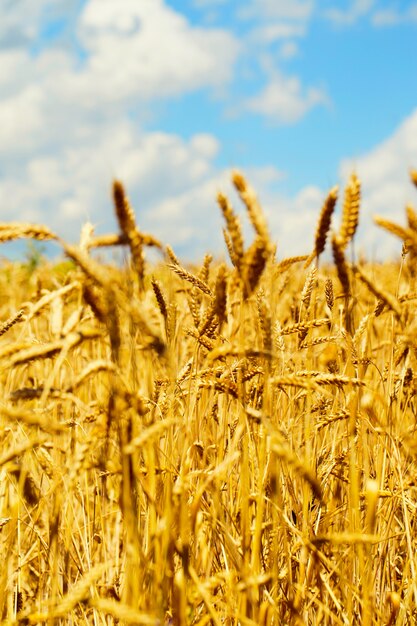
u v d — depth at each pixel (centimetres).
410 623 180
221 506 175
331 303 186
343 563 178
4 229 136
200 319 179
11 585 172
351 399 174
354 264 160
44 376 212
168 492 159
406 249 180
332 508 185
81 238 147
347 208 159
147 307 194
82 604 169
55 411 170
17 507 171
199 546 176
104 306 146
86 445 144
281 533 179
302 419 196
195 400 179
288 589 174
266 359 154
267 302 153
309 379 157
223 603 166
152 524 161
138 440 141
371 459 195
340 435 195
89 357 218
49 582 175
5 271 441
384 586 184
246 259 152
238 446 182
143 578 151
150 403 171
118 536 181
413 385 190
